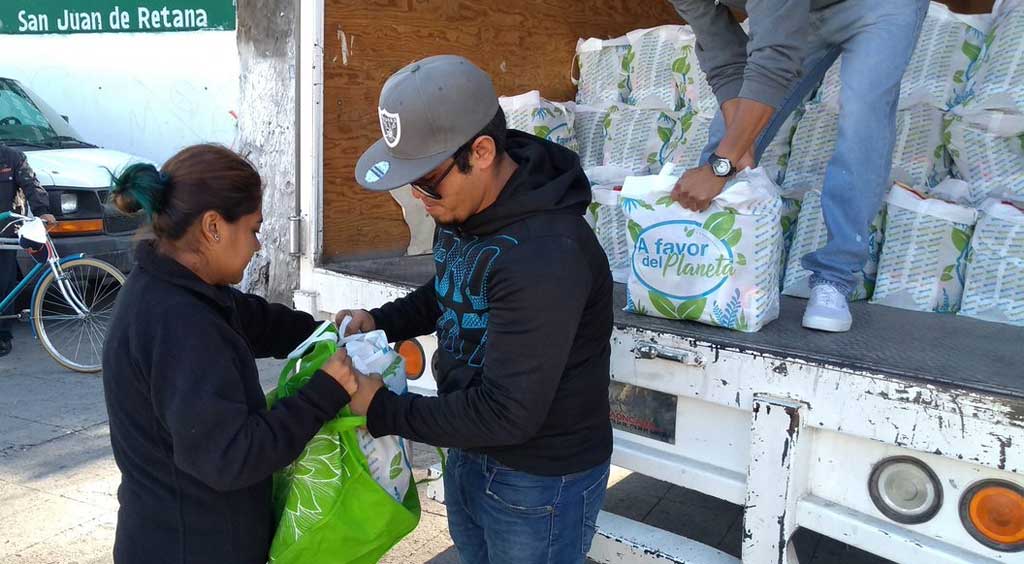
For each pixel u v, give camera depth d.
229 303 1.54
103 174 5.89
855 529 1.79
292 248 2.92
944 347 1.97
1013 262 2.31
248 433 1.39
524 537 1.67
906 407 1.66
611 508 3.38
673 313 2.13
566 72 4.08
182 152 1.49
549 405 1.50
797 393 1.82
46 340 5.14
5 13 10.22
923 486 1.72
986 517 1.64
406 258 3.17
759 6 2.09
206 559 1.51
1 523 3.19
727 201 2.01
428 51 3.26
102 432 4.13
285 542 1.58
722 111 2.69
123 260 5.87
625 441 2.18
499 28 3.61
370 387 1.58
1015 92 2.73
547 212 1.54
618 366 2.12
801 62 2.10
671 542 2.11
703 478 2.02
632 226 2.19
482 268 1.54
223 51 8.82
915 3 2.28
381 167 1.51
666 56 3.72
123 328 1.45
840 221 2.23
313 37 2.79
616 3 4.29
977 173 2.78
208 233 1.46
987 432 1.57
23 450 3.89
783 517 1.84
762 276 2.04
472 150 1.49
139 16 9.23
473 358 1.64
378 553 1.67
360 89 2.98
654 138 3.63
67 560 2.92
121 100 9.57
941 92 2.93
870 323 2.27
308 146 2.85
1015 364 1.80
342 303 2.79
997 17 2.94
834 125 2.94
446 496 1.89
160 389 1.39
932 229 2.48
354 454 1.59
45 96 10.05
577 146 3.87
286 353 1.96
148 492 1.49
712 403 1.99
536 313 1.44
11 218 5.14
